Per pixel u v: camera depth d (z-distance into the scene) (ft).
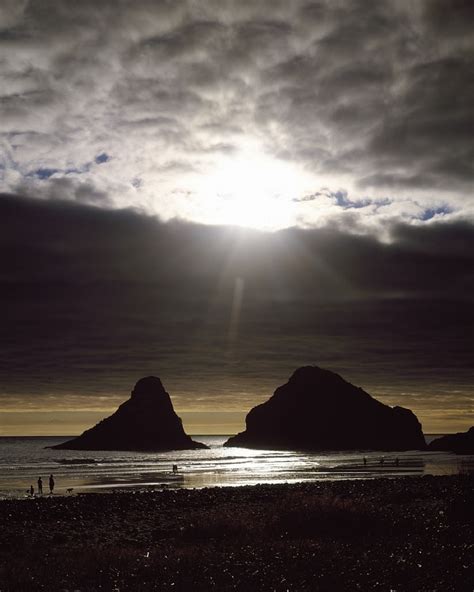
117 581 51.01
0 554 70.28
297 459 469.16
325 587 46.03
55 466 364.38
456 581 45.73
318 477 250.16
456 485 127.54
